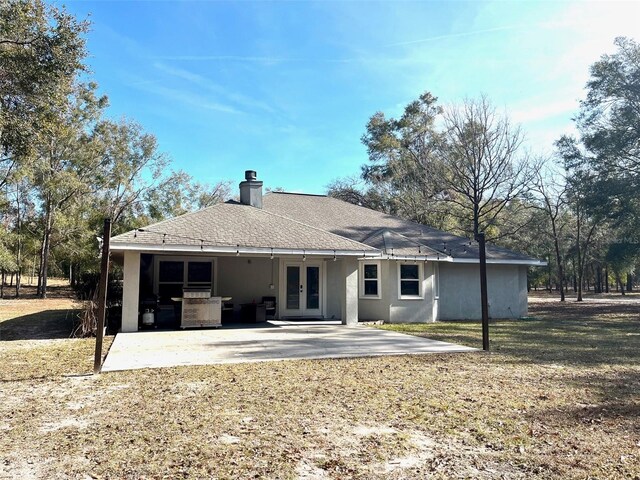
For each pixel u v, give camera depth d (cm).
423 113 3966
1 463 363
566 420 487
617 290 5447
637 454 393
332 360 825
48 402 543
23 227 3228
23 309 2100
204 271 1562
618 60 2286
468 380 672
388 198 3641
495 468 363
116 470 351
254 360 814
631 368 773
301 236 1391
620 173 2297
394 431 449
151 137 3628
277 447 402
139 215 3669
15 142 1413
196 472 348
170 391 596
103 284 730
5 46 1341
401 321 1602
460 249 1839
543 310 2350
